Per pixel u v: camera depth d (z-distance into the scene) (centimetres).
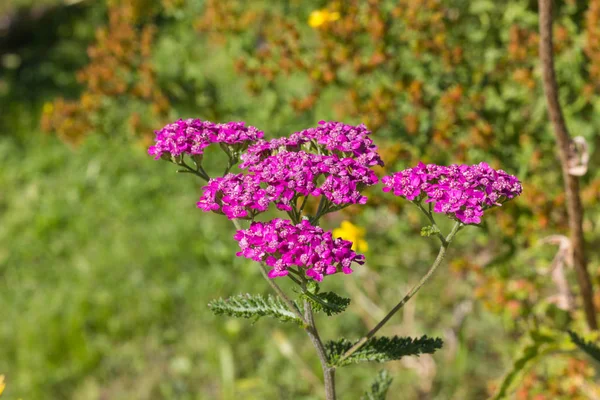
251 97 81
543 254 74
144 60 86
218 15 79
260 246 48
